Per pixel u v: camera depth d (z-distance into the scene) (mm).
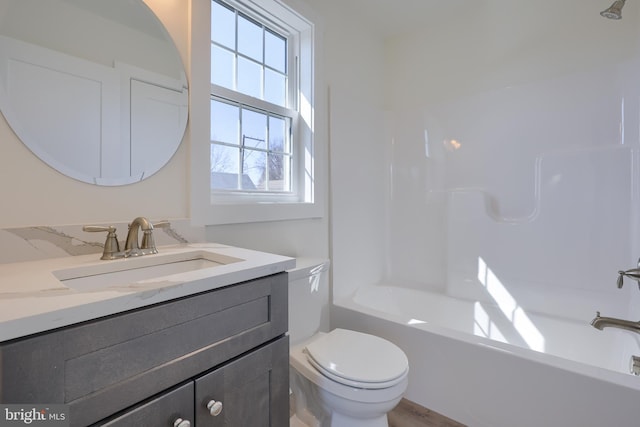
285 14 1723
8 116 871
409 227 2404
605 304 1688
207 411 701
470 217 2102
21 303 521
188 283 665
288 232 1736
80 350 521
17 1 889
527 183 1928
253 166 1647
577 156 1763
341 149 2068
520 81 1989
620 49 1699
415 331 1578
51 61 944
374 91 2416
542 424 1237
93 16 1028
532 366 1258
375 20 2271
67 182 976
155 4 1176
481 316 2018
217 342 725
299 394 1411
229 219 1413
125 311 577
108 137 1058
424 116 2330
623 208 1645
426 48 2359
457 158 2193
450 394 1475
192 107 1274
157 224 1058
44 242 910
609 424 1103
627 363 1438
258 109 1677
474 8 2150
